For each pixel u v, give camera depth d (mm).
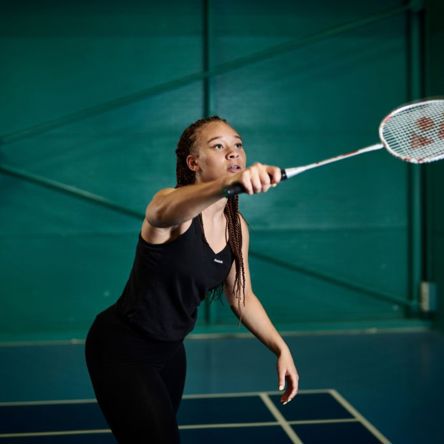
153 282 2004
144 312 2053
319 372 4906
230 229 2150
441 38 5852
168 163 6066
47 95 5938
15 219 5973
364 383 4629
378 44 6188
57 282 6039
